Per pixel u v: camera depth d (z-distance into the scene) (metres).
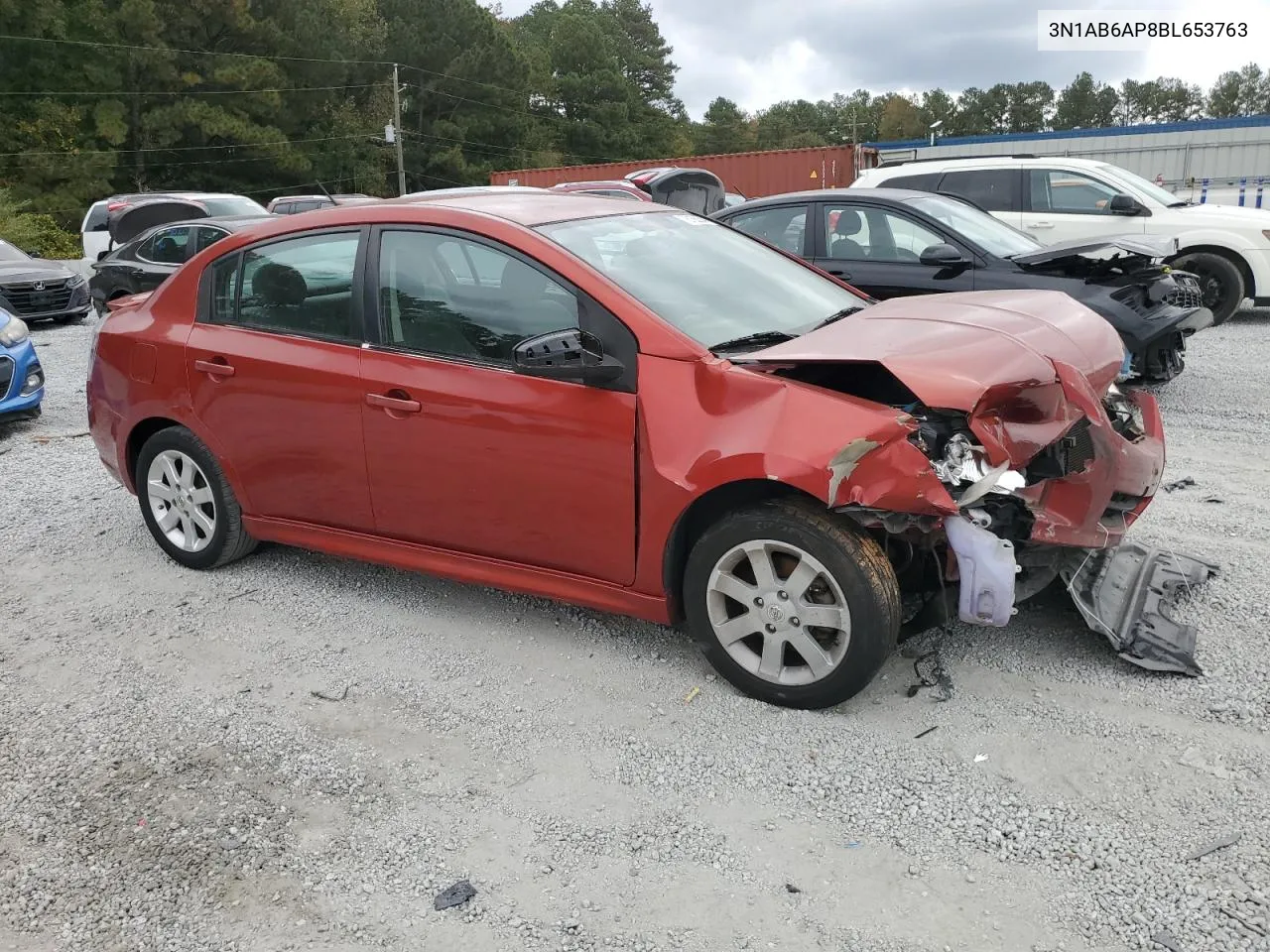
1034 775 2.97
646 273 3.78
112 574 4.89
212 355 4.42
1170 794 2.84
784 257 4.58
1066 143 35.94
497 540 3.80
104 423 4.98
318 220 4.21
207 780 3.18
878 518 3.04
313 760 3.26
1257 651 3.55
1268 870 2.53
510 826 2.90
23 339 7.91
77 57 45.53
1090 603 3.61
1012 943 2.37
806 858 2.70
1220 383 8.07
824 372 3.42
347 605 4.44
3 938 2.56
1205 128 32.94
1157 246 6.62
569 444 3.51
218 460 4.57
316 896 2.65
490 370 3.69
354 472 4.10
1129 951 2.32
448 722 3.46
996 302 3.91
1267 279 10.04
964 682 3.49
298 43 53.66
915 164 11.17
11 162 43.88
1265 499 5.22
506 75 63.91
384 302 3.97
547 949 2.43
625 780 3.08
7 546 5.32
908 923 2.45
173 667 3.94
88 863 2.82
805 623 3.28
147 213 16.80
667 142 86.06
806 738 3.23
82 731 3.49
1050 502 3.37
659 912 2.54
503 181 31.81
